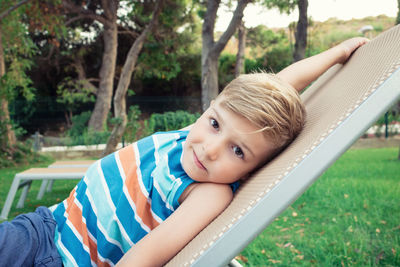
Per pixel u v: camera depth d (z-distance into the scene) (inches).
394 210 113.2
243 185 34.1
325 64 45.6
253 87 32.8
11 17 340.8
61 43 649.0
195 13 660.1
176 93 845.8
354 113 22.2
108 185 38.9
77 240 37.7
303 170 21.9
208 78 265.6
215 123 32.9
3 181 203.2
